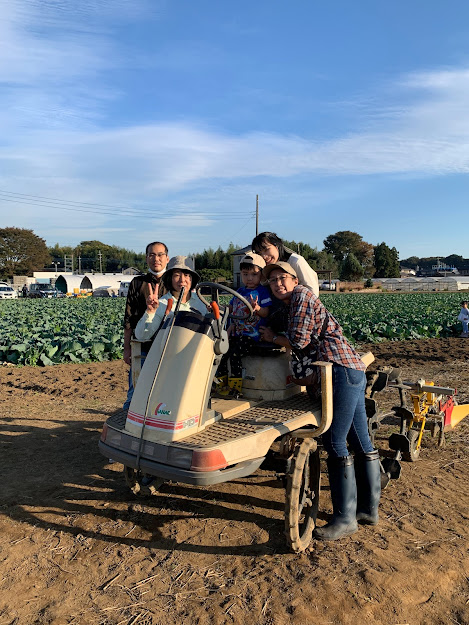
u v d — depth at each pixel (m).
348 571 3.37
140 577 3.35
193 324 3.65
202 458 3.15
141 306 5.28
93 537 3.88
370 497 4.00
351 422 3.81
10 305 35.75
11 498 4.56
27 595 3.18
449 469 5.27
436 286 78.56
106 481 4.97
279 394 4.16
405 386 5.41
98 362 13.20
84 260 131.62
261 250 4.57
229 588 3.21
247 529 3.98
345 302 36.56
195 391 3.48
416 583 3.25
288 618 2.94
